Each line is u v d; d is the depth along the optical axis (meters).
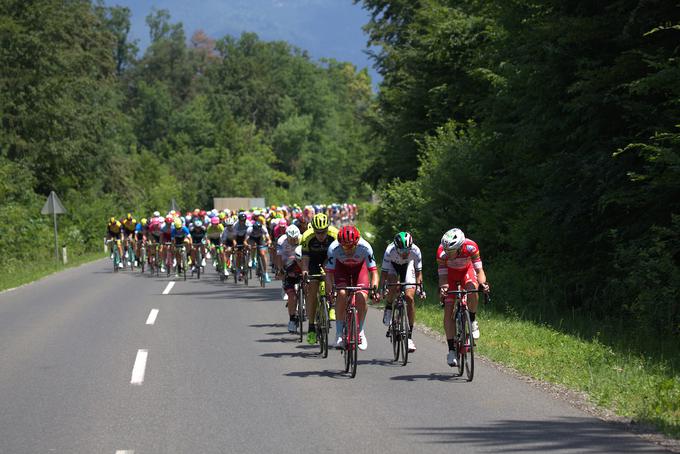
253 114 161.25
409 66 38.94
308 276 14.36
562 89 20.69
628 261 17.39
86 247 61.66
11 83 53.44
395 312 13.67
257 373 12.45
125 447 8.27
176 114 146.00
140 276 35.50
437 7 36.81
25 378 12.19
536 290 22.06
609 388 10.88
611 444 8.12
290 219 40.44
